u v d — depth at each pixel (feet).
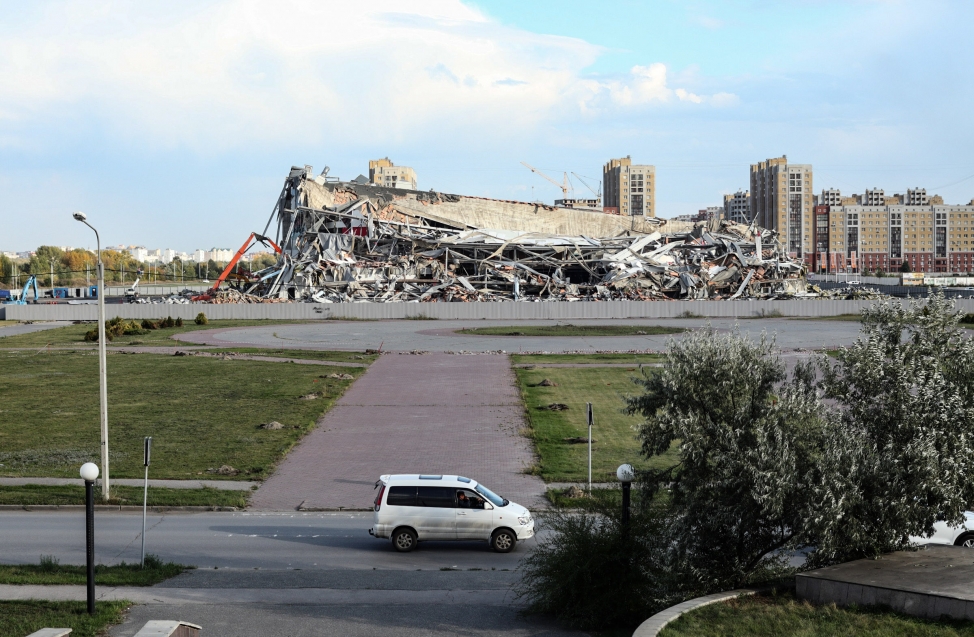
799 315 418.10
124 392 197.06
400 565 87.25
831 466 66.69
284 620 67.87
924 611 61.31
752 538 71.10
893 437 70.38
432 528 92.68
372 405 179.83
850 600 64.39
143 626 59.88
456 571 84.74
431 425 160.25
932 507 67.51
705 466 70.44
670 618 61.72
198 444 145.28
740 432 69.36
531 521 94.63
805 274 539.70
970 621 59.36
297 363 242.58
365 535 99.50
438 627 67.05
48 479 123.44
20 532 99.04
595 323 382.01
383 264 499.51
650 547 70.03
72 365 243.81
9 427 159.84
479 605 73.05
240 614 69.10
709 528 69.05
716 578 70.28
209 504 110.73
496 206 620.49
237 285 513.86
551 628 67.51
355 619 68.54
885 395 71.82
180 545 94.22
